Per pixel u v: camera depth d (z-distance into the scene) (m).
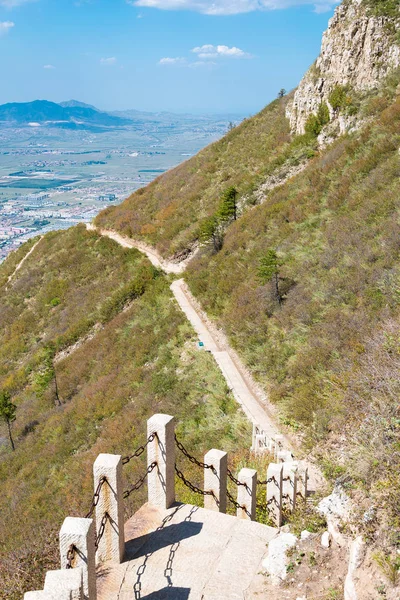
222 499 7.41
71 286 40.66
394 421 6.86
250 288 24.77
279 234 27.31
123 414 21.50
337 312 17.47
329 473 7.88
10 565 8.16
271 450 12.34
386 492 5.74
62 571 4.33
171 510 6.92
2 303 43.44
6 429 27.89
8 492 21.33
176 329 25.97
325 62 39.22
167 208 44.88
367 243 20.06
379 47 35.28
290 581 5.66
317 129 38.66
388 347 10.38
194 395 19.58
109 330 31.08
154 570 5.82
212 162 48.31
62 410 25.98
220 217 36.03
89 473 18.16
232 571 5.86
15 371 34.84
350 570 5.18
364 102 34.47
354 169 26.69
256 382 18.84
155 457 6.80
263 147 44.81
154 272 35.28
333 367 14.80
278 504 7.62
